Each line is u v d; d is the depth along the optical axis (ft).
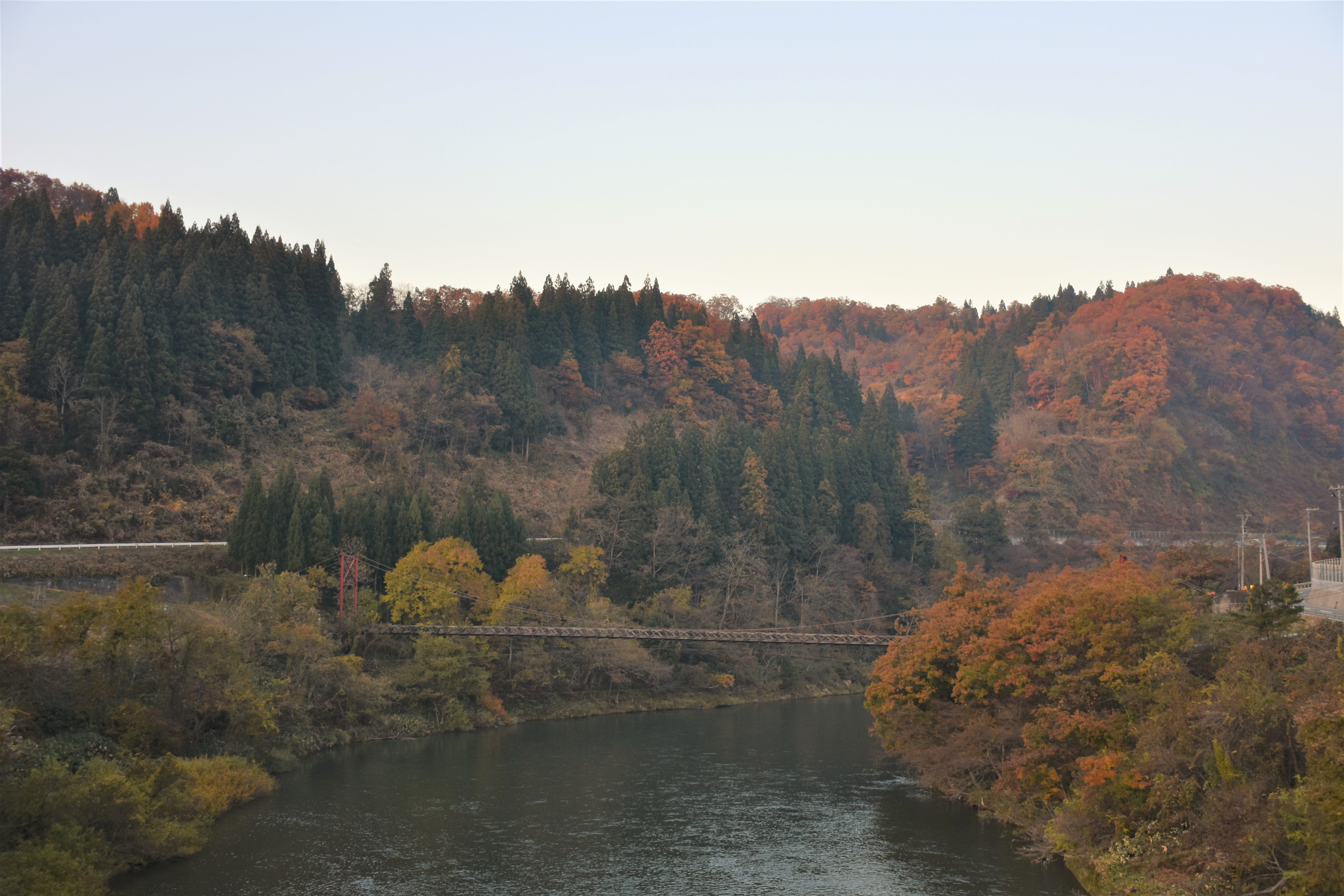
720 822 175.11
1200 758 127.75
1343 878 97.09
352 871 144.66
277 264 519.60
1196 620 153.89
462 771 217.97
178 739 186.50
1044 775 154.81
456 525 345.72
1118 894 122.62
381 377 542.98
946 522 572.10
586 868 147.74
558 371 615.57
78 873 123.85
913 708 192.34
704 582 398.21
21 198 477.77
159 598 264.52
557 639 310.04
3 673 167.94
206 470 404.77
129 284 415.64
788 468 467.52
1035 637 163.53
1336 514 651.25
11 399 362.33
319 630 256.52
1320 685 117.60
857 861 150.41
